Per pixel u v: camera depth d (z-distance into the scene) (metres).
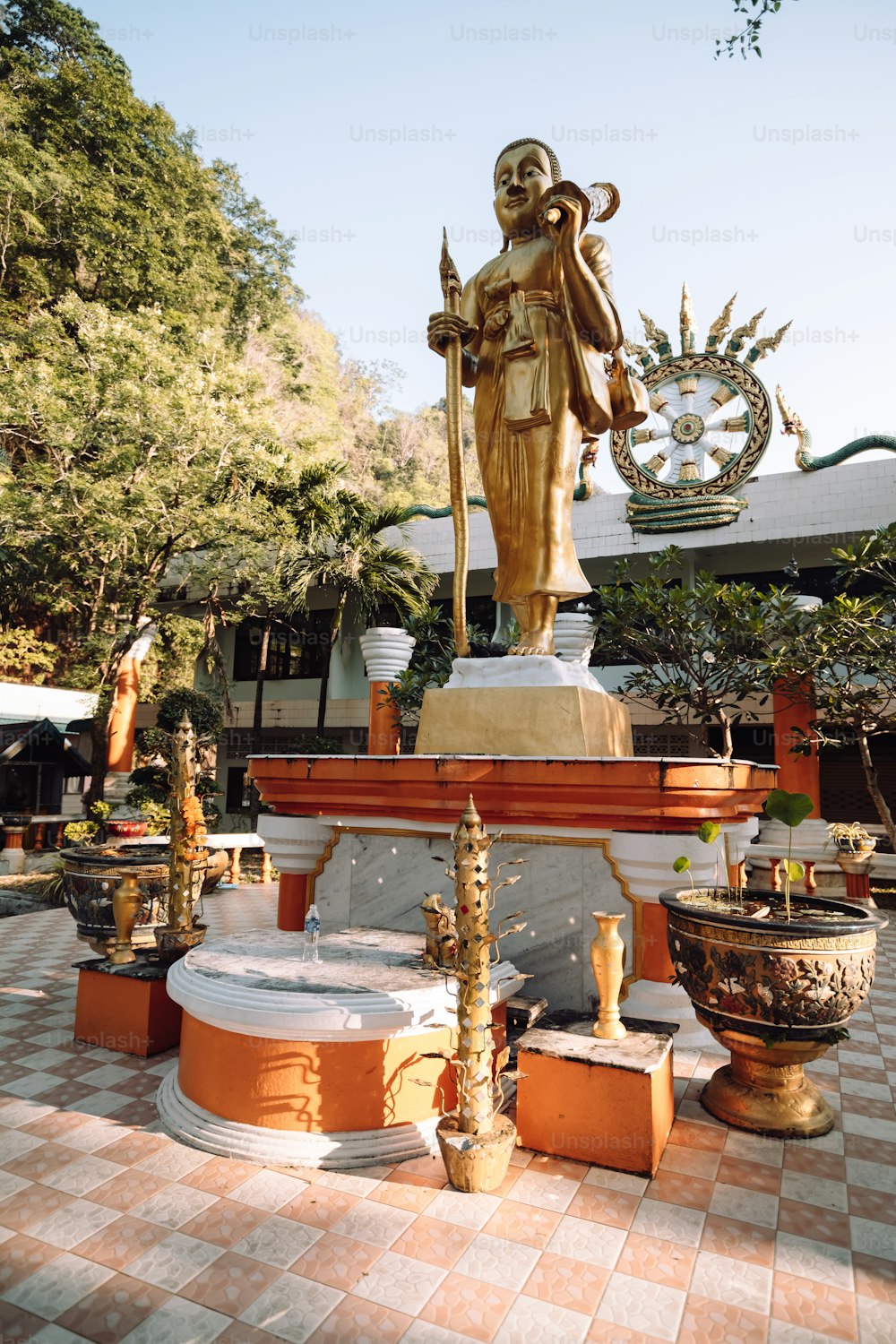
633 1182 3.69
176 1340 2.68
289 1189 3.58
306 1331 2.73
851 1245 3.23
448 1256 3.13
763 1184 3.68
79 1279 2.98
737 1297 2.91
